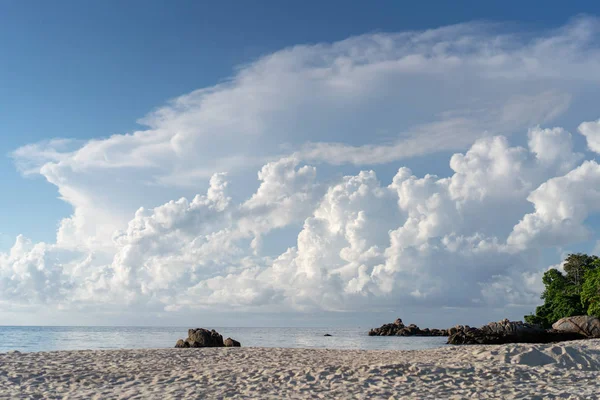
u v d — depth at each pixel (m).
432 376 16.88
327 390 15.16
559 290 90.81
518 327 72.81
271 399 13.88
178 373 18.84
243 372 18.72
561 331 69.00
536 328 72.75
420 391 14.77
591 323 66.88
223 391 15.15
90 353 27.31
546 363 19.56
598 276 68.31
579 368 19.02
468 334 77.56
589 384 15.82
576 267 92.69
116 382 17.12
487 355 21.02
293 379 16.84
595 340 44.66
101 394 14.94
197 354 27.41
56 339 90.44
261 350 32.22
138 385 16.50
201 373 18.75
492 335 73.94
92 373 18.84
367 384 15.88
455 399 13.64
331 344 79.81
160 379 17.48
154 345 69.75
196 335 52.16
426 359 23.80
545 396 13.95
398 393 14.48
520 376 17.08
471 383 15.97
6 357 24.08
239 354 27.83
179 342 51.97
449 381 16.19
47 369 19.66
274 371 18.36
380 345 76.81
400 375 17.27
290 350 33.00
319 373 17.56
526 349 21.19
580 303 83.56
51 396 14.66
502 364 19.27
